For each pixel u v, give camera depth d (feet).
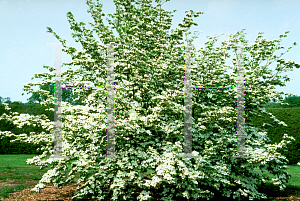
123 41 22.70
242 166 20.90
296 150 45.65
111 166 18.24
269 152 19.95
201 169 19.01
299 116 46.70
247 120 23.85
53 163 18.94
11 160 47.67
